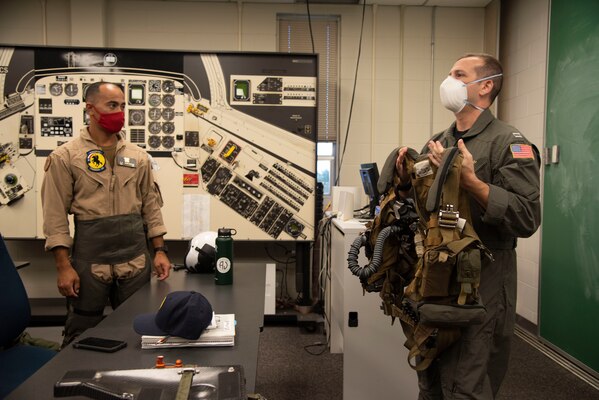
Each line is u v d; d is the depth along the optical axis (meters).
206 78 3.54
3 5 3.88
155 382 0.90
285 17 4.05
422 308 1.25
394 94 4.12
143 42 3.98
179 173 3.58
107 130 2.07
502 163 1.39
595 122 2.59
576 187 2.77
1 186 3.47
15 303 1.75
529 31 3.49
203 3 3.98
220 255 1.90
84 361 1.11
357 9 4.05
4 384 1.55
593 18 2.61
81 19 3.81
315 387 2.61
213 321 1.29
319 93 4.11
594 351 2.60
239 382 0.91
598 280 2.56
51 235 1.97
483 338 1.35
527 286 3.46
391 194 1.59
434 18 4.08
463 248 1.21
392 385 2.40
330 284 3.20
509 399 2.42
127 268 2.10
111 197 2.08
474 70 1.50
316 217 3.62
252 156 3.58
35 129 3.47
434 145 1.34
